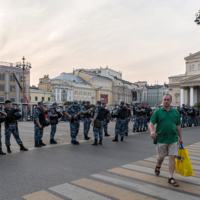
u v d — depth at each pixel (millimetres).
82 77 78688
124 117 10281
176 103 67188
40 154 7270
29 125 19000
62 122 24547
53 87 64812
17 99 46719
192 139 11109
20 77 47594
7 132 7480
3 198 3805
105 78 83688
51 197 3850
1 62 45156
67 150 7953
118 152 7621
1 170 5441
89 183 4523
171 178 4453
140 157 6859
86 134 10742
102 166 5797
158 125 4559
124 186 4359
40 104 8641
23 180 4711
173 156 4457
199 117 21172
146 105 16891
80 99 71750
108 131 14758
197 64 61719
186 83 59688
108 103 82438
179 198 3797
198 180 4723
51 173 5191
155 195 3920
